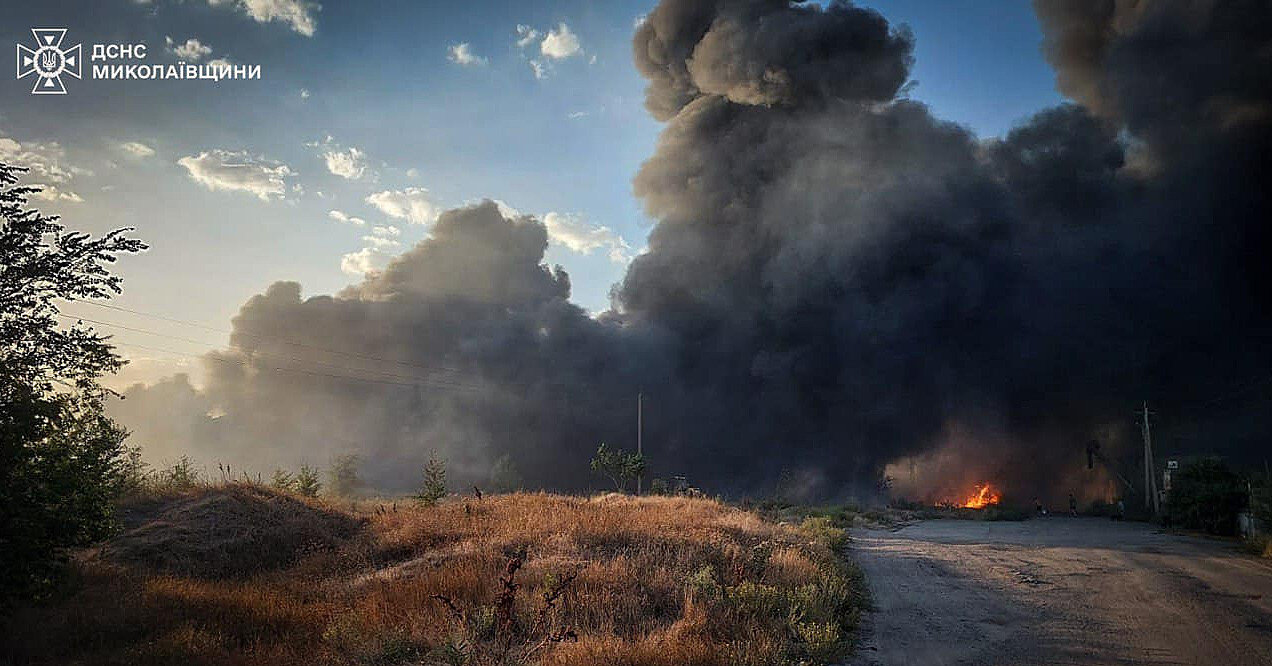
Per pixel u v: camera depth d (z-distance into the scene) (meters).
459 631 9.18
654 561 13.24
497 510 20.80
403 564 15.12
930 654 9.97
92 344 9.78
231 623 10.40
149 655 8.67
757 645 9.00
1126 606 13.05
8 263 9.23
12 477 9.26
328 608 11.18
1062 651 10.09
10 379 9.19
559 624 9.81
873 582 15.73
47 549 9.62
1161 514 35.12
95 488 10.69
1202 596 13.93
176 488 20.81
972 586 15.23
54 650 9.16
